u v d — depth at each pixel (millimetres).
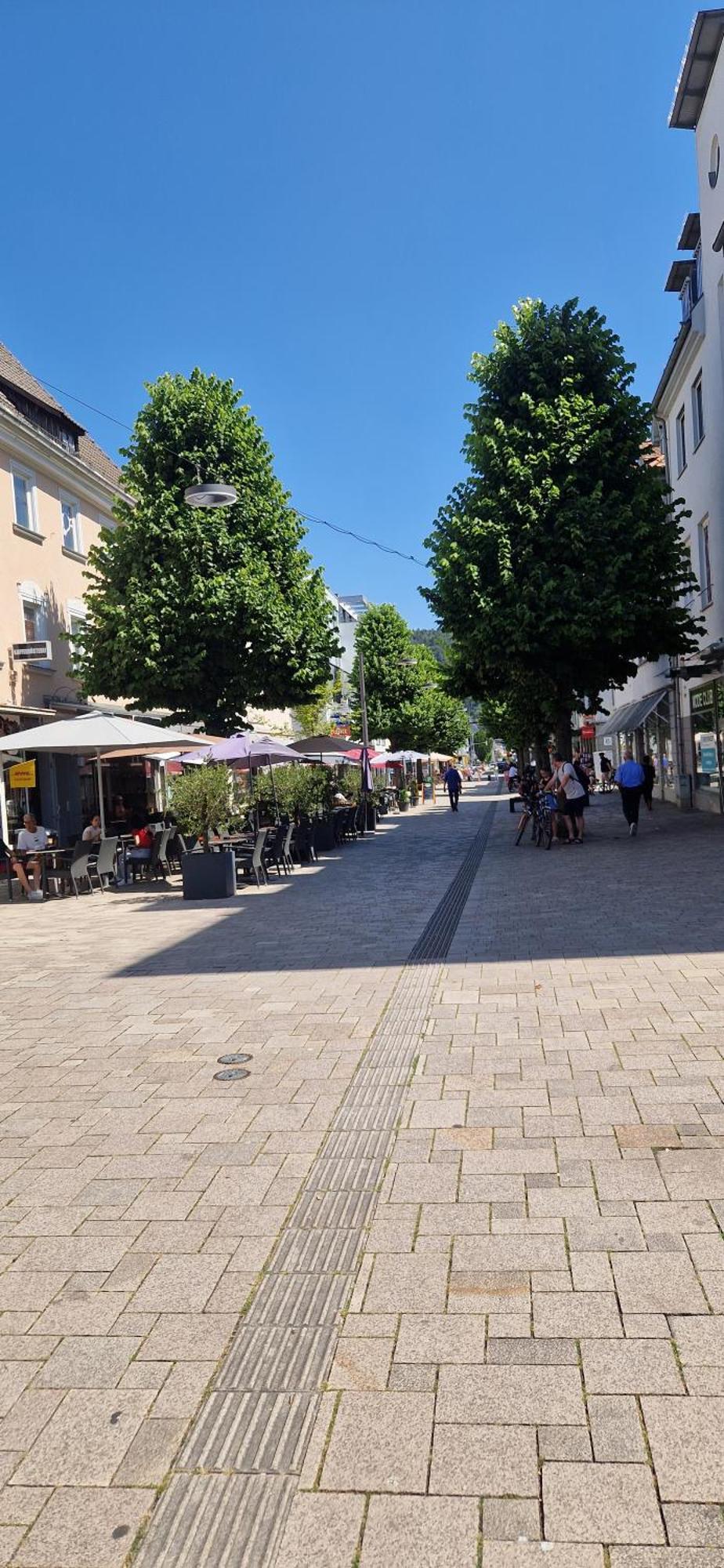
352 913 13133
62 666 25625
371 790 34844
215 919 13430
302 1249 4117
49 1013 8422
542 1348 3354
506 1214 4281
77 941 12281
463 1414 3057
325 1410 3113
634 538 20547
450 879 16297
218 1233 4285
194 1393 3240
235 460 25469
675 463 28875
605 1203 4316
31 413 25734
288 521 26453
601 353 21781
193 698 25562
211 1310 3709
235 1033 7441
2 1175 4992
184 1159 5094
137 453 25266
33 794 23844
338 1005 8055
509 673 22156
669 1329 3414
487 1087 5875
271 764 22422
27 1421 3143
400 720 61969
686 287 25422
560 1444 2900
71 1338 3578
